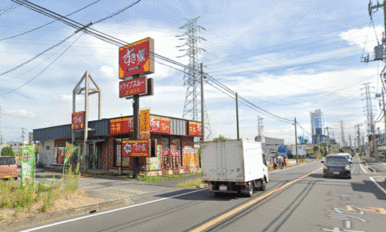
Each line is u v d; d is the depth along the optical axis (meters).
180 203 9.85
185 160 24.27
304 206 9.07
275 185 15.17
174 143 23.25
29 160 9.78
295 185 15.08
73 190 10.41
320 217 7.50
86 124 23.03
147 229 6.37
